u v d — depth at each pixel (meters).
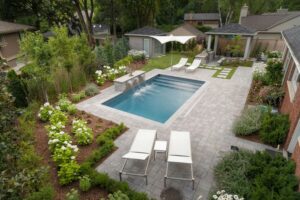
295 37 9.09
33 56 9.34
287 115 7.30
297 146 5.30
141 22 32.03
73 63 11.91
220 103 10.25
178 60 20.67
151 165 6.02
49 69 9.83
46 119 8.37
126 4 28.70
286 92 8.79
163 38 19.11
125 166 5.96
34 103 9.50
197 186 5.22
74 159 5.88
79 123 7.30
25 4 25.81
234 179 5.04
